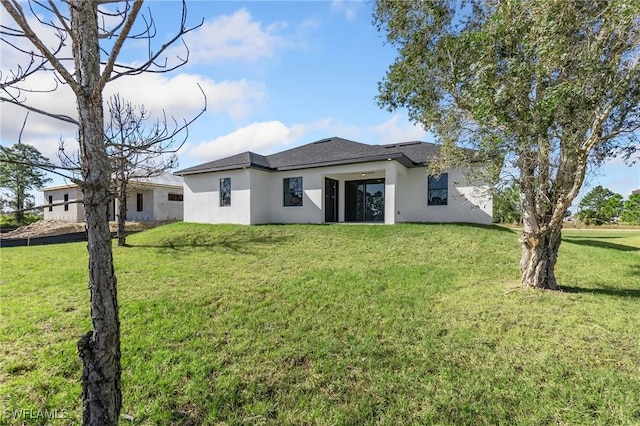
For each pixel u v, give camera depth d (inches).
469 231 468.1
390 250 397.1
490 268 317.4
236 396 123.0
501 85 177.9
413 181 621.9
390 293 242.5
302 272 307.1
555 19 154.3
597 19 151.8
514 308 208.4
